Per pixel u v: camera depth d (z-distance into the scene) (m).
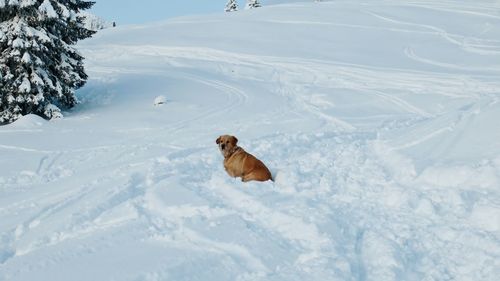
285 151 10.08
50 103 17.84
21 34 16.59
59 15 17.80
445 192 6.27
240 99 20.52
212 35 38.38
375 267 4.52
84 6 19.33
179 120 16.58
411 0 51.97
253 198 6.42
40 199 7.98
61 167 11.43
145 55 33.03
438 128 9.19
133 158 11.60
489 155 7.16
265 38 36.66
